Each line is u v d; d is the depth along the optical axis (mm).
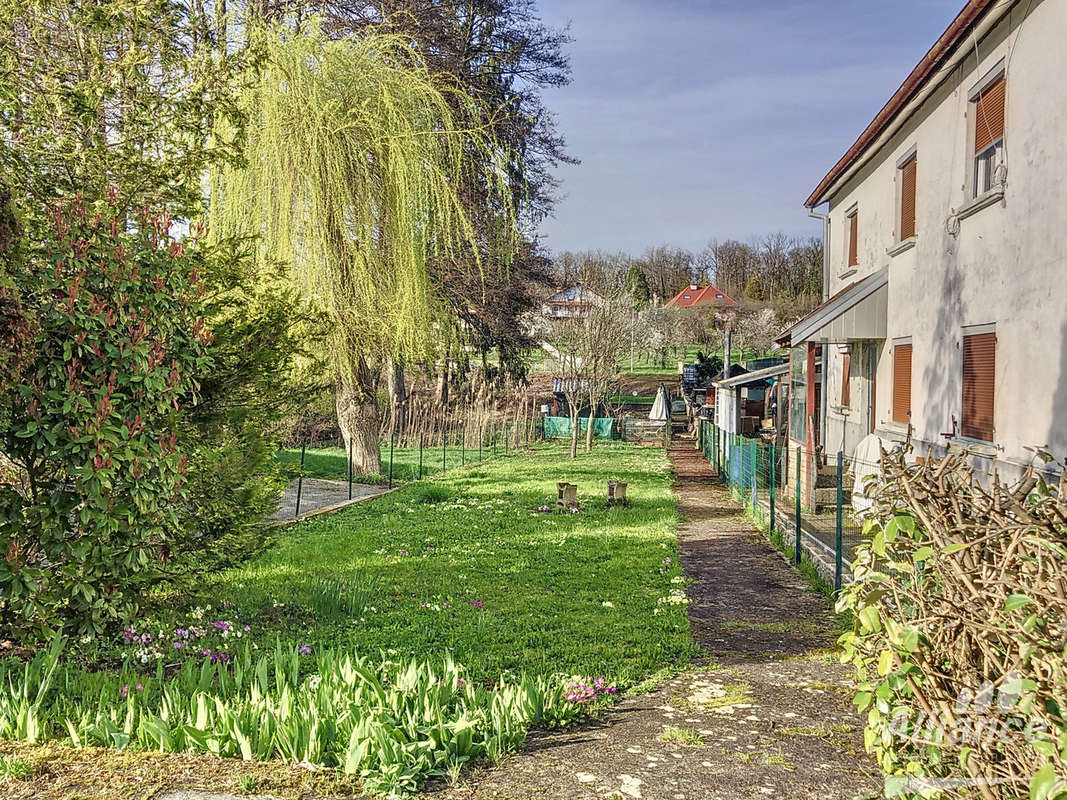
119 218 6859
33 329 5766
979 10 9258
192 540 7750
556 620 8508
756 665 6992
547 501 18906
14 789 4008
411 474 25469
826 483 15672
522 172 28703
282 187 17156
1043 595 2857
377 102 18578
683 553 12812
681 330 74125
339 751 4441
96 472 6164
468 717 4891
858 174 16703
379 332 19250
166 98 8023
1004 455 9445
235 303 8180
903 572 4090
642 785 4242
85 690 5410
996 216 9734
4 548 5945
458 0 30000
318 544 13078
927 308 12141
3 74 7113
